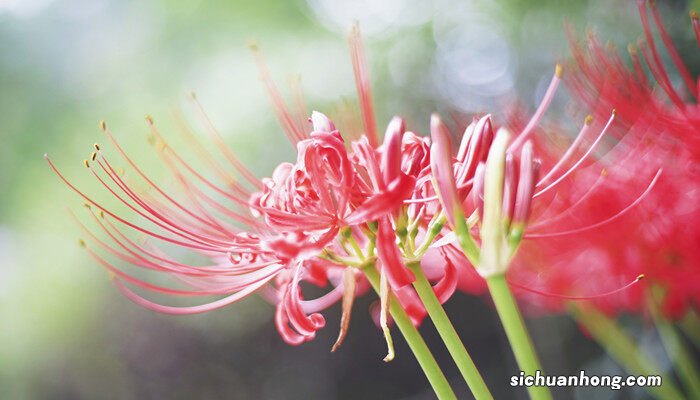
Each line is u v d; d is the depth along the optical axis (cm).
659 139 46
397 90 143
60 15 214
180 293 39
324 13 170
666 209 47
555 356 97
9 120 206
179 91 178
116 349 153
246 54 169
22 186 197
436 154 35
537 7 119
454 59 142
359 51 41
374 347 132
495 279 34
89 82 197
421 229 39
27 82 209
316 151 36
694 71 69
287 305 38
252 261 39
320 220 36
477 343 125
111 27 205
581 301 51
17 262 185
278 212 36
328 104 142
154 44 191
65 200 172
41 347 167
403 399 130
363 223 37
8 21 217
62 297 164
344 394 134
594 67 47
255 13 179
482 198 35
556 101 89
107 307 155
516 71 124
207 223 40
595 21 87
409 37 150
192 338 143
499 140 34
